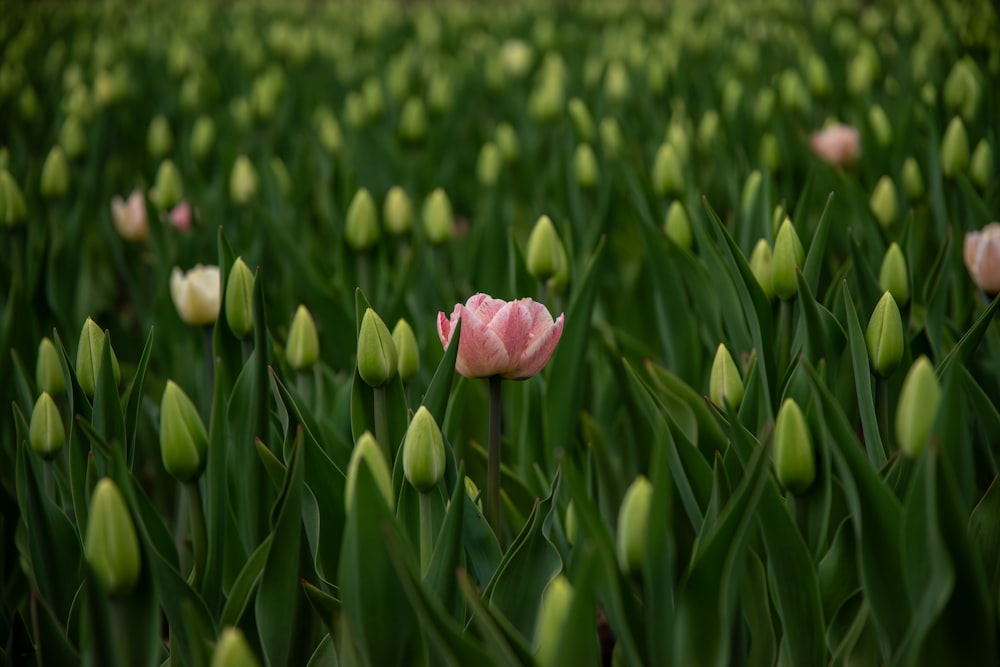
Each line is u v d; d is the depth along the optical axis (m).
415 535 0.91
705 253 1.13
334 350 1.21
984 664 0.77
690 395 1.03
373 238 1.22
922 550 0.78
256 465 0.95
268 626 0.87
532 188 1.66
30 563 1.04
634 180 1.32
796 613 0.85
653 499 0.76
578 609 0.74
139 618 0.79
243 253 1.36
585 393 1.21
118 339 1.32
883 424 0.93
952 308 1.24
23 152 1.82
